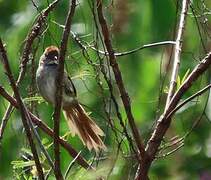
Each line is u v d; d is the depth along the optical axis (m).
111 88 9.80
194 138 17.09
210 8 14.34
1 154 13.46
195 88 11.77
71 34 11.15
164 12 14.59
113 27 11.16
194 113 12.38
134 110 14.98
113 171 10.51
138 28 14.59
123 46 14.95
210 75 11.58
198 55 12.58
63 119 12.55
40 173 9.52
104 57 10.92
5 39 14.75
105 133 10.93
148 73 15.36
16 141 13.19
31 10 15.36
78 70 11.16
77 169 10.52
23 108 9.36
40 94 11.51
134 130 9.90
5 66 9.24
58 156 9.44
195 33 13.73
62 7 13.19
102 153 10.84
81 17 12.59
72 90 11.07
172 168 16.67
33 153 9.48
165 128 10.03
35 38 11.28
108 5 11.14
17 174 10.75
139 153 9.99
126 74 15.54
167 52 15.14
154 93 15.23
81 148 12.33
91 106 12.20
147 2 14.59
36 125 10.82
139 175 9.91
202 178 17.19
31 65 11.30
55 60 11.40
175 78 10.47
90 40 12.18
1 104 12.59
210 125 16.92
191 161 17.16
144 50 15.20
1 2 16.17
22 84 11.52
